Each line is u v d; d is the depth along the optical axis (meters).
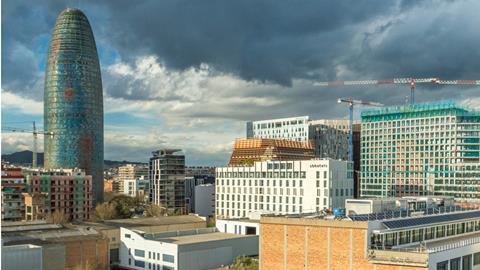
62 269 145.50
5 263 107.69
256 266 140.50
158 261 163.50
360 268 96.19
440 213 127.06
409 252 92.38
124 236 179.00
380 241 98.19
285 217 108.75
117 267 179.00
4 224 182.50
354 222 97.50
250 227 188.12
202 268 161.00
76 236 166.62
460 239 119.38
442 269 96.88
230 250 169.62
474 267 110.75
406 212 120.19
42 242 152.25
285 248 106.75
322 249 101.44
